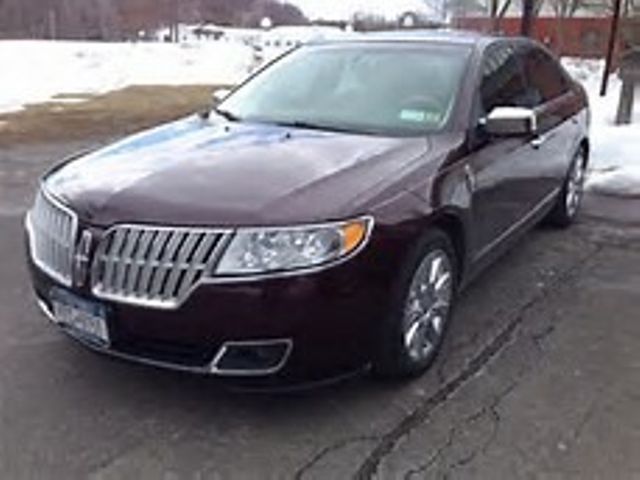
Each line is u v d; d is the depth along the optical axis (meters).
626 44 14.57
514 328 4.59
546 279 5.42
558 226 6.59
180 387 3.77
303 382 3.41
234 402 3.67
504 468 3.24
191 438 3.39
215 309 3.24
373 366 3.73
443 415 3.62
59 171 4.06
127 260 3.34
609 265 5.75
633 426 3.57
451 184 4.04
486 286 5.26
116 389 3.76
